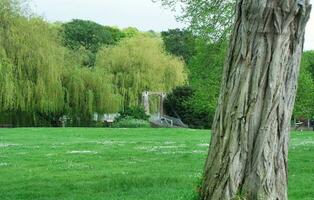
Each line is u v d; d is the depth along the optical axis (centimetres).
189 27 2753
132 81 6469
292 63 829
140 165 2106
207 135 4350
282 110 823
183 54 9056
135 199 1311
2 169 1994
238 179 823
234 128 829
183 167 2011
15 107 5188
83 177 1744
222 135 843
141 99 6594
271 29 818
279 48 817
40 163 2198
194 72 3017
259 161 817
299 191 1401
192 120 7125
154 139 3878
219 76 2873
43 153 2666
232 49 847
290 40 823
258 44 820
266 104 820
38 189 1513
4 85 4975
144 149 2894
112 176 1744
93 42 10706
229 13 2577
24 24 5219
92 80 5894
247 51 825
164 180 1617
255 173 818
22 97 5169
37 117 5784
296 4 812
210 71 2864
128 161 2269
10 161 2280
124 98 6438
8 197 1388
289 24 818
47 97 5303
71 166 2083
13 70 5122
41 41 5306
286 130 832
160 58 6769
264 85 822
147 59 6588
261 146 817
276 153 823
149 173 1822
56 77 5350
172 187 1499
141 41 6856
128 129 4909
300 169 1903
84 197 1373
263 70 821
